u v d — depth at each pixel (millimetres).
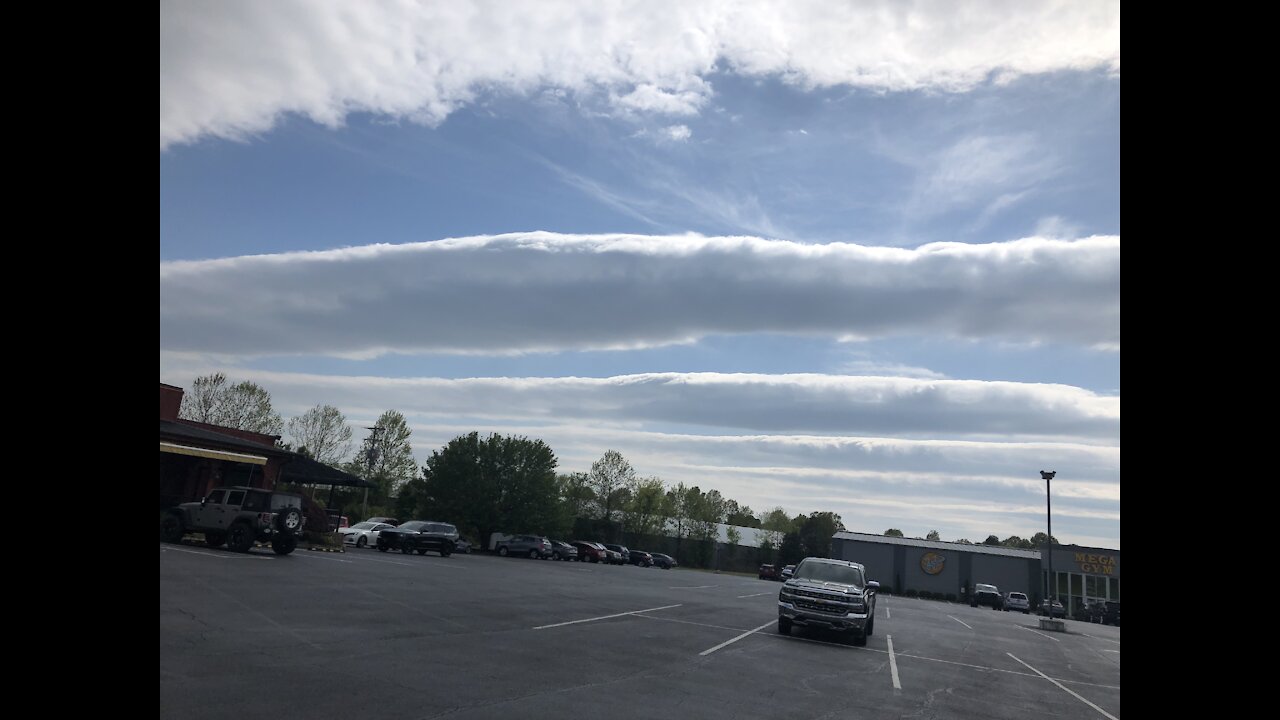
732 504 134375
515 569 35500
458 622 14273
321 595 15734
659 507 88000
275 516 24891
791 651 15352
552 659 11398
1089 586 69125
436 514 60375
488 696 8508
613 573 43719
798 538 84375
